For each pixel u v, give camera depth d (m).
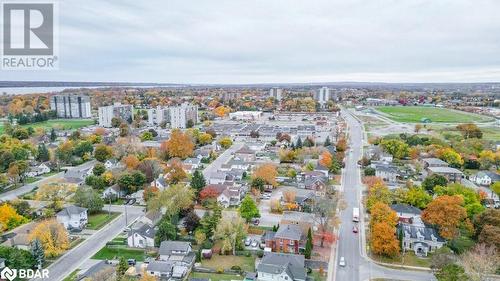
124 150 168.62
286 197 111.06
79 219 97.50
